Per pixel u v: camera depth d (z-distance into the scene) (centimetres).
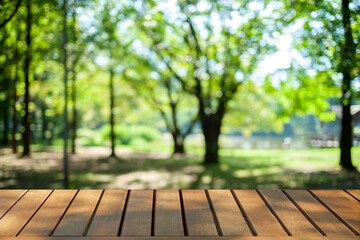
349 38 1062
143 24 1742
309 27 1180
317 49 1165
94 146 3659
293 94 1658
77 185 1173
